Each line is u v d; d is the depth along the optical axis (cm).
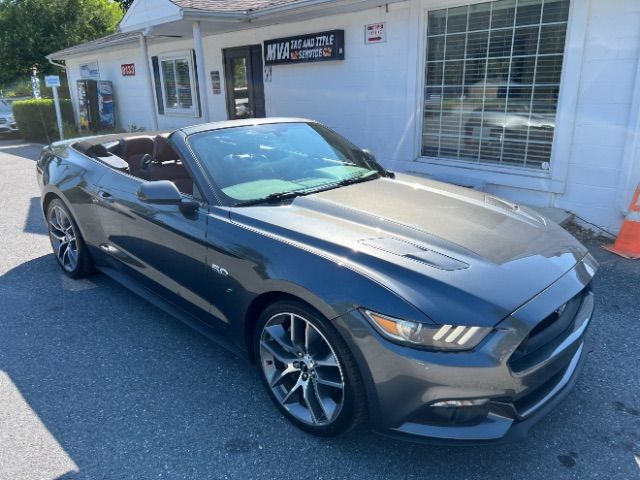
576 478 234
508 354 212
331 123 877
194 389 304
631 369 314
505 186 648
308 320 245
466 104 682
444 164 714
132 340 361
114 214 379
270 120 394
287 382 273
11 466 246
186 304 330
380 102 784
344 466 243
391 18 729
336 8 743
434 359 210
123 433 267
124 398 296
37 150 1520
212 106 1163
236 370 323
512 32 613
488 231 277
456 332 210
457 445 216
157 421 276
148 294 380
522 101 625
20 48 2402
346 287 230
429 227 276
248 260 269
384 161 804
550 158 608
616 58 528
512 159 652
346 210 294
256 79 1016
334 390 251
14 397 299
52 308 412
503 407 216
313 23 848
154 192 304
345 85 831
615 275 450
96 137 486
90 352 346
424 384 212
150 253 348
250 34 988
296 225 272
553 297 233
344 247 248
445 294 218
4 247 567
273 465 244
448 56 685
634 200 508
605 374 310
